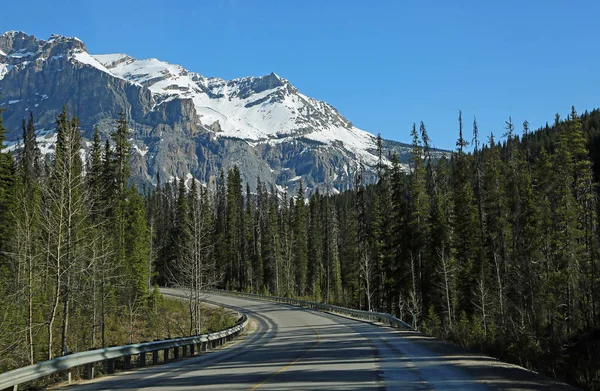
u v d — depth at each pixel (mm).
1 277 33594
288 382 13969
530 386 13680
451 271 55906
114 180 54594
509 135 56625
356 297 76750
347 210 113938
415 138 59188
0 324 28172
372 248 71062
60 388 14750
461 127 56625
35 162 49250
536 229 49500
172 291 83562
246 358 21844
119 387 14180
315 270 104312
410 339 30031
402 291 61406
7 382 12625
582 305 43125
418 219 57969
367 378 14617
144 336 45469
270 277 101812
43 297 32594
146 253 61000
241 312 63406
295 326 45156
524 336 34875
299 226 101812
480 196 56469
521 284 49656
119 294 48594
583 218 46906
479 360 19609
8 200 38812
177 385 14031
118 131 56719
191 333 41219
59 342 34469
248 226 110688
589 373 24516
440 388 12938
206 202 97000
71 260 26672
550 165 49375
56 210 26109
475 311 54625
